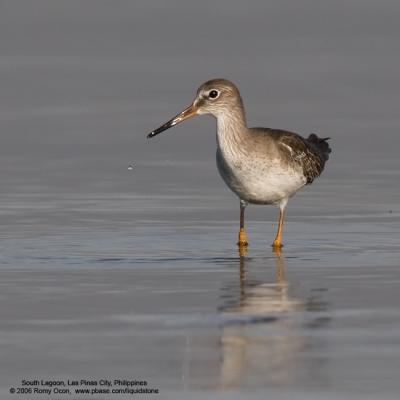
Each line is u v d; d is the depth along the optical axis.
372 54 38.47
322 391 11.16
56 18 44.31
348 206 21.09
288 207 21.11
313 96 32.59
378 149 26.30
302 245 18.16
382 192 22.20
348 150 26.19
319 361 11.96
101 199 21.64
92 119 29.91
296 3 46.34
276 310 13.93
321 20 43.78
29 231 19.00
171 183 23.14
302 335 12.84
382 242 18.23
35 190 22.38
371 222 19.77
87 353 12.35
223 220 20.09
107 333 13.02
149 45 40.22
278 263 16.80
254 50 39.16
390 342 12.55
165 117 30.14
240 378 11.52
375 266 16.48
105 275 15.98
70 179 23.47
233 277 15.84
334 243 18.23
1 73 35.91
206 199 21.80
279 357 12.09
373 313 13.75
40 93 33.38
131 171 24.28
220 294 14.77
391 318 13.51
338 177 23.56
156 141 27.39
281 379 11.48
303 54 38.59
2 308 14.12
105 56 38.66
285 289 15.04
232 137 18.77
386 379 11.45
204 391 11.25
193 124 29.11
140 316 13.70
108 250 17.66
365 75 35.41
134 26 43.22
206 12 45.19
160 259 17.08
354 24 43.12
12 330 13.17
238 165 18.66
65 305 14.25
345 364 11.86
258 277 15.82
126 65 37.25
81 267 16.48
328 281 15.53
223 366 11.88
